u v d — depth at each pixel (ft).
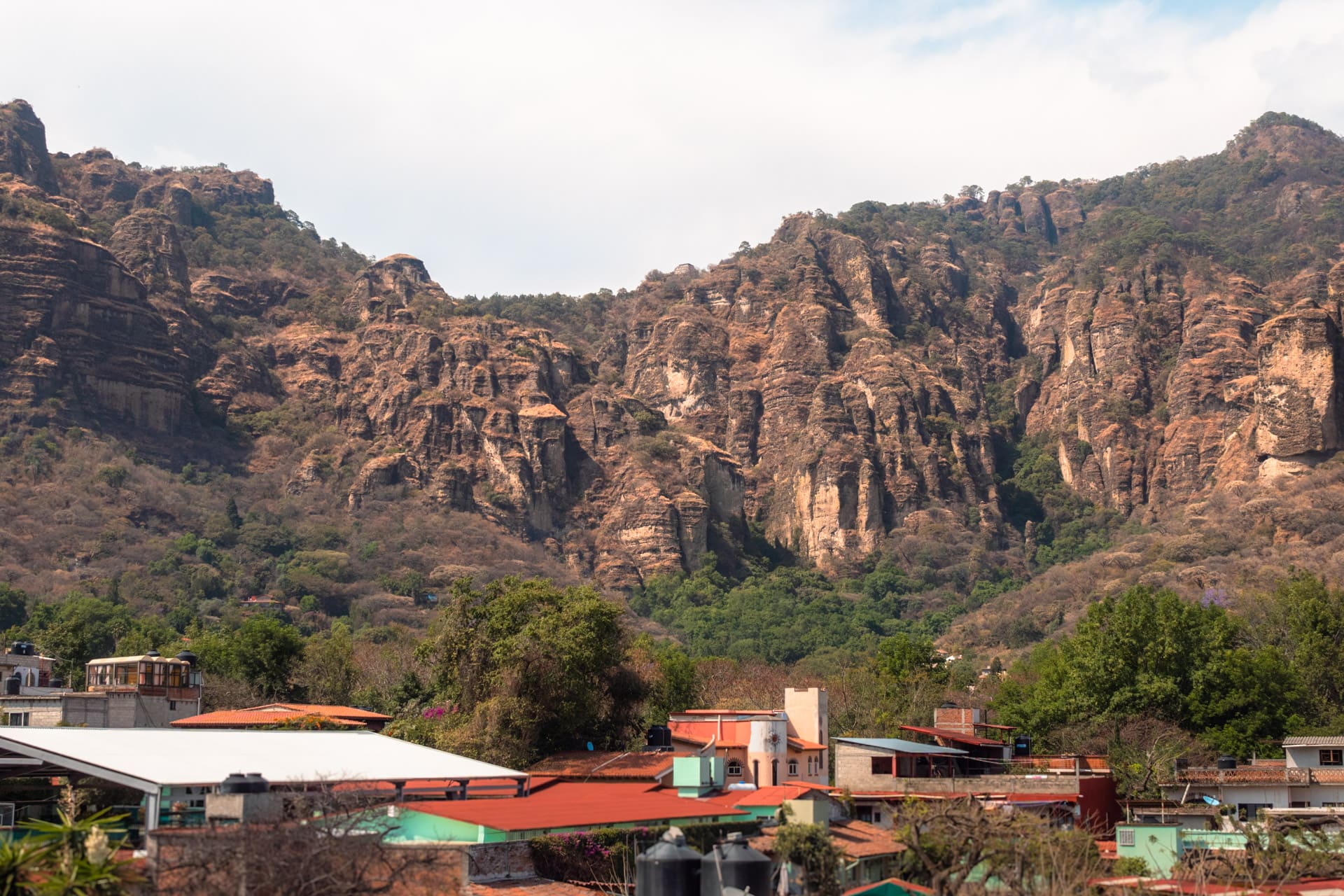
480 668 314.96
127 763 158.71
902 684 437.58
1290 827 208.44
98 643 602.03
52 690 341.82
